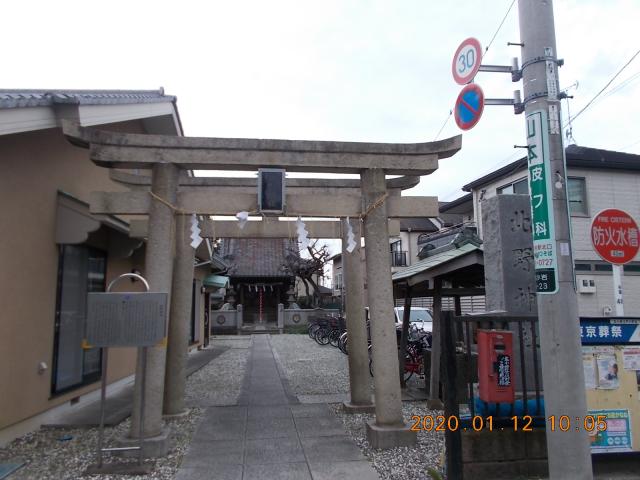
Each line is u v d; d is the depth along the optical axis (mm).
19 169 5500
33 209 5801
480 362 4391
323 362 12492
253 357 13625
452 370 4203
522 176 16156
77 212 6375
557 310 3646
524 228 5918
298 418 6508
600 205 15383
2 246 5176
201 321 16094
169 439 5215
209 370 11070
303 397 7922
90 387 7422
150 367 5059
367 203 5656
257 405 7297
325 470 4555
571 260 3707
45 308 6082
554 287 3668
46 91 6602
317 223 7520
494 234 6031
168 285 5266
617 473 4344
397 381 5457
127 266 9078
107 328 4539
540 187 3779
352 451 5109
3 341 5188
